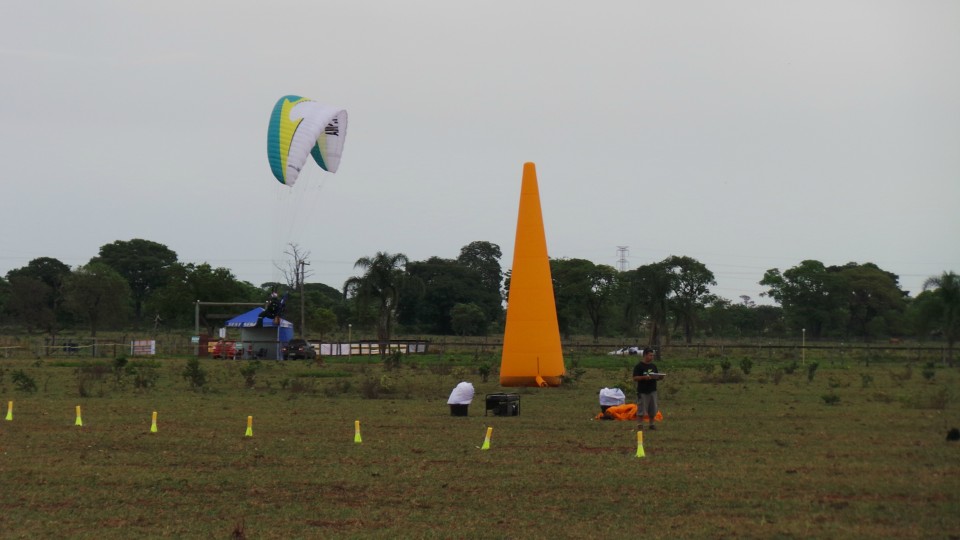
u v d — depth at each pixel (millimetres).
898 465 33469
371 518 26281
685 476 31609
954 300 112938
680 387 69750
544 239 74500
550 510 27016
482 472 32594
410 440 40312
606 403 48906
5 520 26172
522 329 73188
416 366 97250
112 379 78438
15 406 55062
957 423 45531
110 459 35531
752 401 57844
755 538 23844
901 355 126250
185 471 33031
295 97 80812
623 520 25812
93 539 24234
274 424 46125
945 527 24703
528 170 74938
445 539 24016
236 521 26016
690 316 163375
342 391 66250
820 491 29172
